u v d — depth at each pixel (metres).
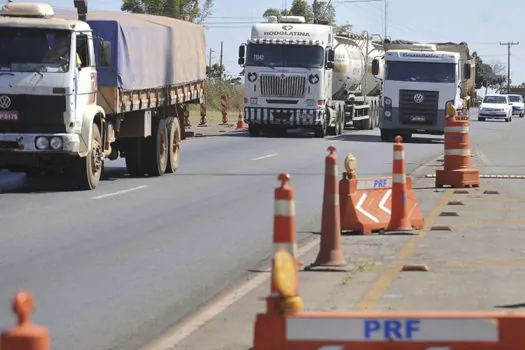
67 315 23.45
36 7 49.94
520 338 14.66
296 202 46.41
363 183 36.44
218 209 43.69
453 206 44.25
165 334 21.61
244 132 118.88
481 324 14.70
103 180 57.09
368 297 24.58
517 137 116.12
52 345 20.62
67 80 47.91
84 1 52.12
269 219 40.56
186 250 32.88
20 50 48.31
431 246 33.00
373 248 32.62
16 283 27.14
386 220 36.53
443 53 103.50
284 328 14.88
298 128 120.00
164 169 60.81
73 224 38.69
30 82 47.75
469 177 52.12
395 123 103.25
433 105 102.69
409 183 37.25
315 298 24.50
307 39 104.94
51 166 50.62
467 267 29.02
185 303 24.84
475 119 197.62
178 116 67.38
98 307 24.34
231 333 21.36
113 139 54.75
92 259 31.02
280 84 104.75
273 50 105.06
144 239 35.12
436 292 25.22
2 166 54.16
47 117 47.94
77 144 48.31
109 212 42.38
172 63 63.59
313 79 104.75
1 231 36.72
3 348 10.42
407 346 14.78
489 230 36.72
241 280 27.88
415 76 103.25
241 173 61.75
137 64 55.69
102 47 50.34
